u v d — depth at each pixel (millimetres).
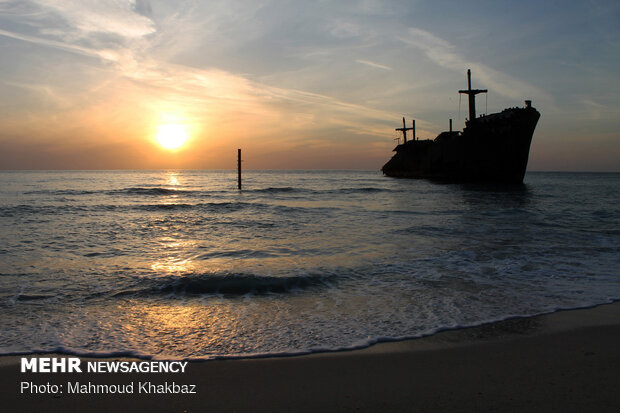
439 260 9656
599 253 10492
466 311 6086
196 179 90750
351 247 11336
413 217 18531
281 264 9234
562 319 5707
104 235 13789
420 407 3430
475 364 4301
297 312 6121
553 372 4070
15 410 3473
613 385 3766
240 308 6344
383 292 7156
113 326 5547
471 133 48469
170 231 14711
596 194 37188
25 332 5301
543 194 36250
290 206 24969
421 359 4445
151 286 7535
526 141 43719
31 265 9227
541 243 11891
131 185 55094
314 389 3811
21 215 19438
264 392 3773
